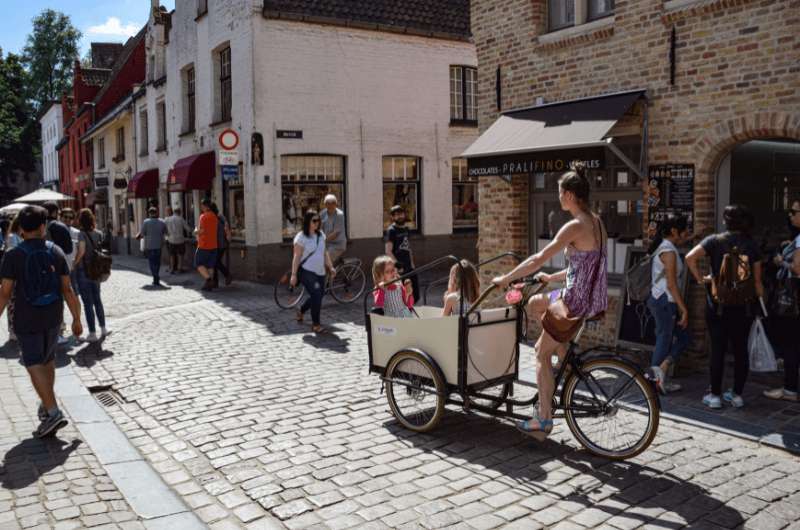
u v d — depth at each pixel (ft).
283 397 21.38
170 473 15.64
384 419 19.11
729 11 21.98
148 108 78.54
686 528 12.51
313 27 51.98
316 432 18.10
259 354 27.45
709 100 22.74
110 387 23.27
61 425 17.92
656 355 21.01
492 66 31.24
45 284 17.80
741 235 18.84
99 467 15.99
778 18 20.77
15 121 170.91
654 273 20.88
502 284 15.84
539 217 30.22
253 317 36.01
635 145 25.82
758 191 24.38
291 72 51.39
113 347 29.12
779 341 19.86
